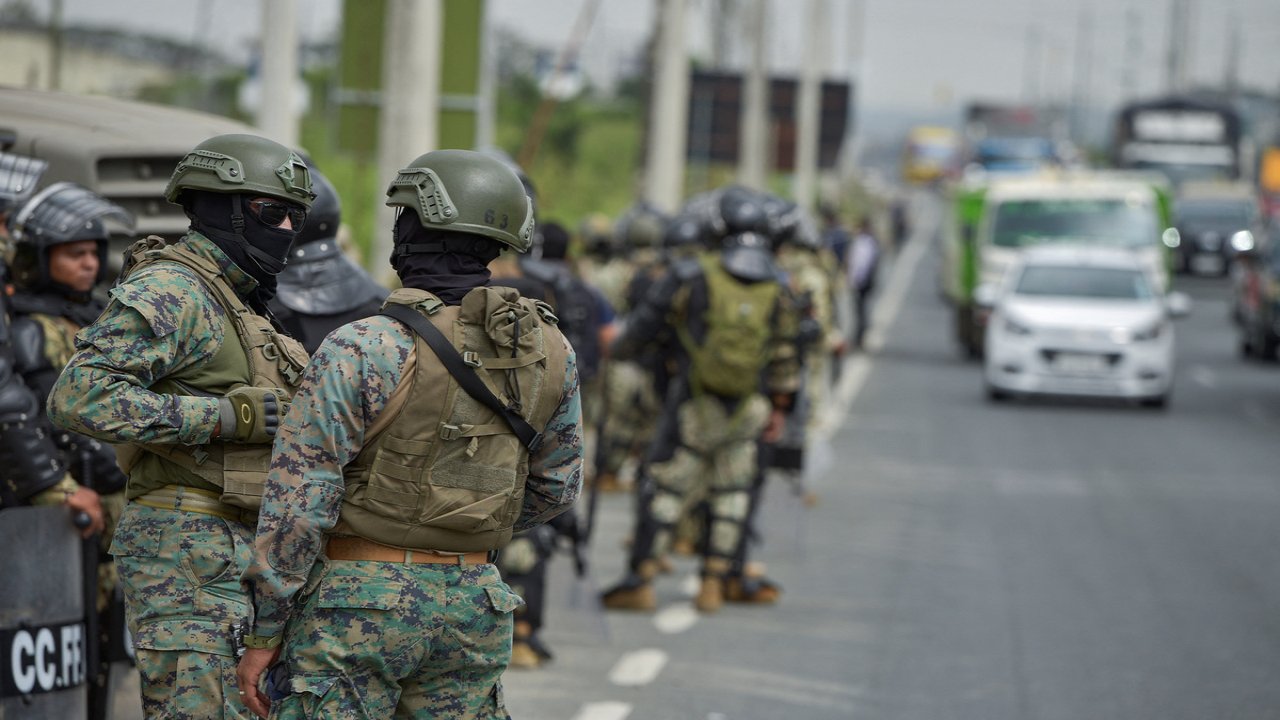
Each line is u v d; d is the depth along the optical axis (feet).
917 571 76.89
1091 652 61.11
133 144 45.88
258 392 32.58
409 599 28.22
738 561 67.00
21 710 35.63
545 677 55.31
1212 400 165.27
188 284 32.48
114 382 31.27
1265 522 93.20
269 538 27.73
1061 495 102.53
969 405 155.84
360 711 28.17
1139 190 204.64
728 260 63.21
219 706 32.58
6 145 45.75
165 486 33.06
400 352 28.35
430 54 75.72
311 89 226.58
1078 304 158.61
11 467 36.42
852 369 189.57
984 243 202.18
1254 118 534.37
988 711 52.47
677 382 64.69
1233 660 60.13
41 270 38.93
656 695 53.42
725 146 241.55
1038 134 501.15
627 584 66.64
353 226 131.44
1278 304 201.67
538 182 278.46
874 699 53.78
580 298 70.33
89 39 110.32
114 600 38.37
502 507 29.07
